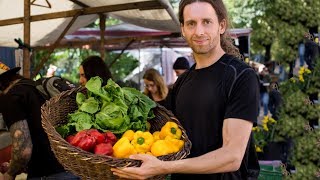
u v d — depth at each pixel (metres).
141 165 1.59
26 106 2.67
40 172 2.70
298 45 3.90
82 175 1.67
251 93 1.76
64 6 6.21
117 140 1.83
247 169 1.95
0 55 6.32
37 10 6.31
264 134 3.99
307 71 3.84
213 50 1.88
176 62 6.10
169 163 1.62
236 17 8.97
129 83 10.39
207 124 1.85
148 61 13.04
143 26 7.41
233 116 1.74
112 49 11.50
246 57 5.23
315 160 3.77
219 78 1.83
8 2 5.77
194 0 1.82
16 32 6.87
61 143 1.64
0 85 2.82
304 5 3.86
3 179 2.78
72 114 1.95
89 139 1.71
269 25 4.07
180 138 1.87
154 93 5.14
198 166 1.65
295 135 3.83
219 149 1.71
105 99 1.97
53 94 2.72
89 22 7.50
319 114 3.77
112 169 1.59
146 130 2.05
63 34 5.04
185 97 1.93
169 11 4.50
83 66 3.18
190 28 1.83
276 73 4.03
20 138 2.62
